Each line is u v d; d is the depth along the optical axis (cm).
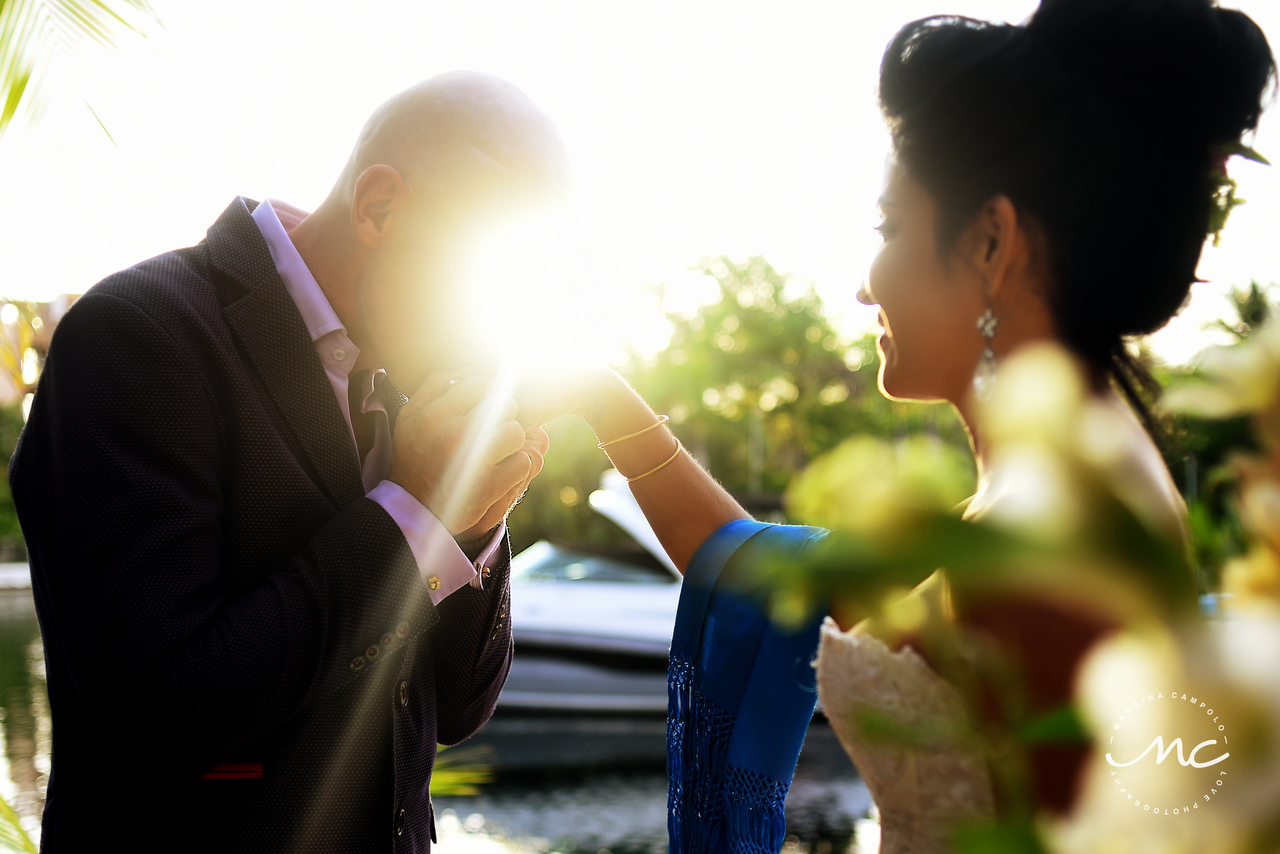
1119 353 88
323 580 114
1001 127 89
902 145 96
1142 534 23
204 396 119
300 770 121
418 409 126
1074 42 89
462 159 129
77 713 122
